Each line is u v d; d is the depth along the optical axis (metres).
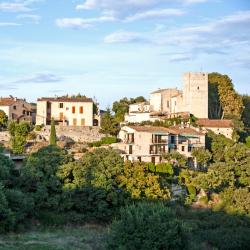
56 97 152.62
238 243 71.50
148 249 53.09
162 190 82.06
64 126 135.38
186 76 143.62
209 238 72.44
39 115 144.62
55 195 75.19
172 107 153.25
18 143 108.88
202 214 83.00
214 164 97.75
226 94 152.00
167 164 94.38
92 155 80.06
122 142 119.19
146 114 148.88
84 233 69.94
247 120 161.00
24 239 64.75
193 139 118.81
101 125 138.25
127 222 54.88
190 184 91.75
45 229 70.94
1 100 150.88
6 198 67.94
